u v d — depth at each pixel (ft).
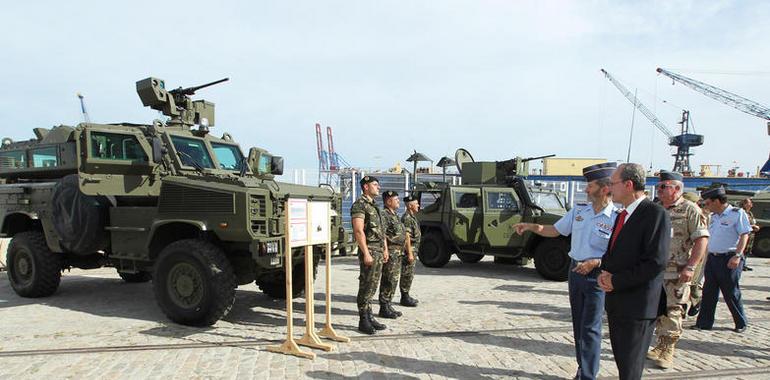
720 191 18.62
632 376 10.87
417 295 25.94
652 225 10.46
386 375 14.07
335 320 20.36
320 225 17.08
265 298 24.75
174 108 25.99
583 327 12.78
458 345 16.97
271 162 28.19
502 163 38.32
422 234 37.27
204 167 23.77
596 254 12.73
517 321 20.38
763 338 18.11
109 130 20.97
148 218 20.48
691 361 15.58
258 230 18.57
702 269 18.71
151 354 15.78
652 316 10.77
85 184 19.92
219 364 14.85
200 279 18.45
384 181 59.16
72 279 30.91
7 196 24.84
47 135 25.58
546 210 33.94
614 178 11.30
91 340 17.30
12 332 18.40
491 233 33.55
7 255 24.97
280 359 15.37
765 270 36.94
